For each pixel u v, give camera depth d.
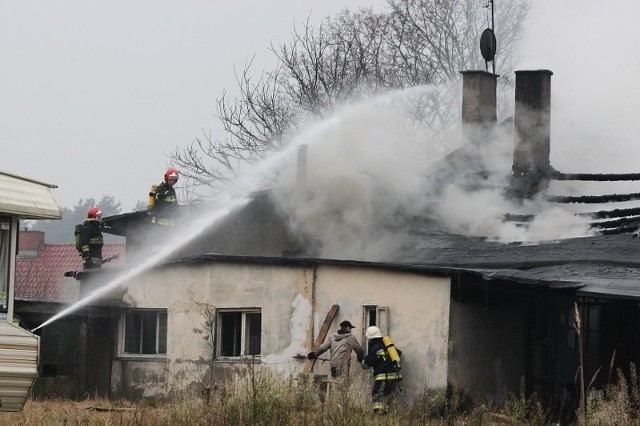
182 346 37.38
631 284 29.95
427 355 32.62
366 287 34.16
